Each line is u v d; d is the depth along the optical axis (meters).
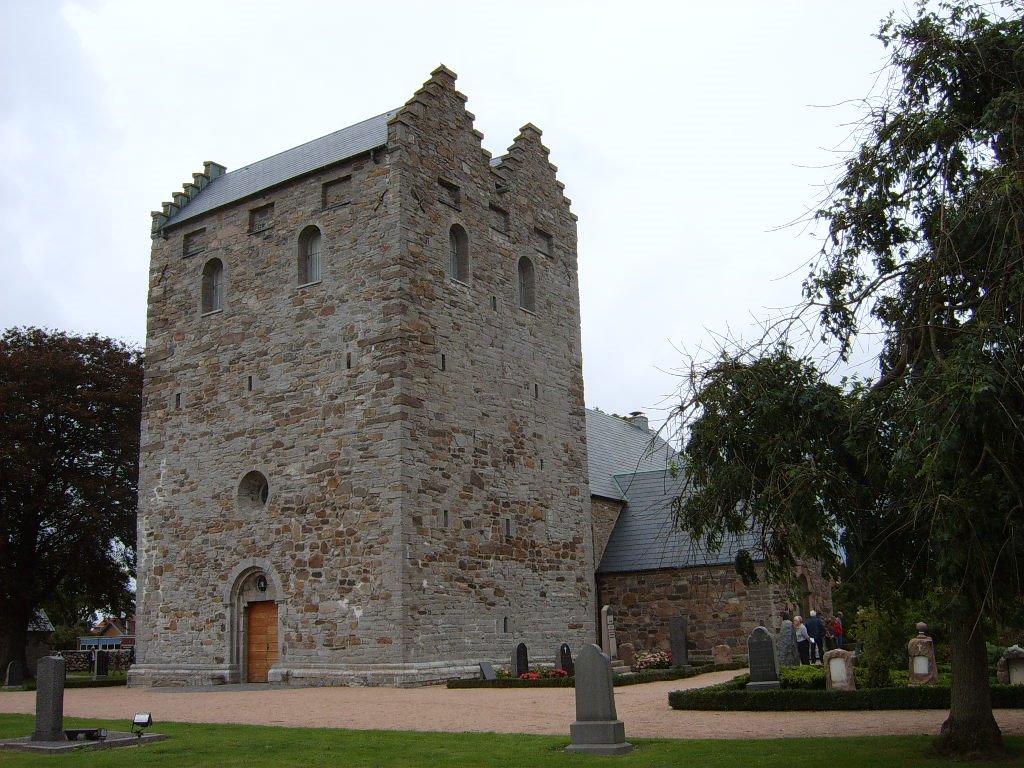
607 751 12.63
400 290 25.42
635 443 45.84
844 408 11.77
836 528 11.62
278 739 14.60
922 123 11.46
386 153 26.53
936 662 21.45
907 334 11.62
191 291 30.12
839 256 12.14
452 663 24.47
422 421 25.30
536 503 29.12
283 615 25.64
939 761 11.56
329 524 25.28
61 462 38.56
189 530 28.31
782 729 14.88
